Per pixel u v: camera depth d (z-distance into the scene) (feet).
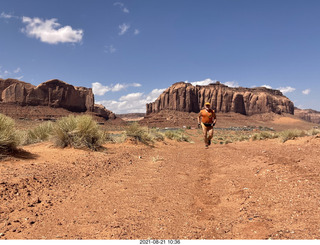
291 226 8.38
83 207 12.28
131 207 12.35
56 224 10.07
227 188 15.19
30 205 11.91
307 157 20.61
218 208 11.98
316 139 33.88
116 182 17.63
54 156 24.95
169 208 12.21
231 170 20.53
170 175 20.11
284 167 17.90
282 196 11.82
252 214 10.27
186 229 9.57
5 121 23.56
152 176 19.76
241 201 12.34
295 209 9.86
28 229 9.45
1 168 17.90
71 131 31.24
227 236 8.60
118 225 10.00
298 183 13.43
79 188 15.62
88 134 32.40
